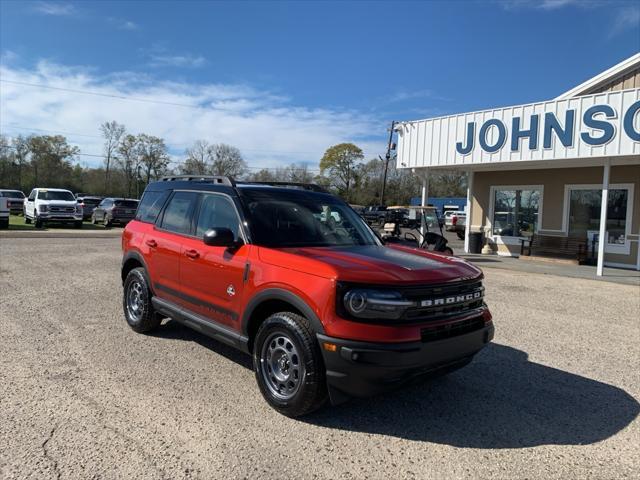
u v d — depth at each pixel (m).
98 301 7.55
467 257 17.05
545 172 17.11
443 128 15.88
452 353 3.60
